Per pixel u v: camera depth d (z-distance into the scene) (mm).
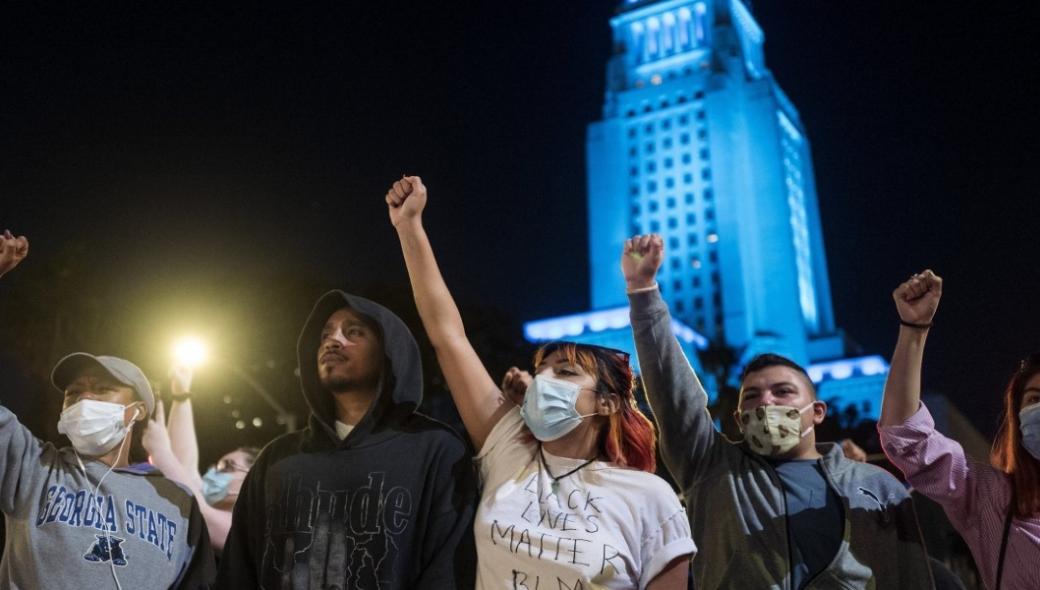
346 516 4371
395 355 4805
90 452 4906
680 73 112250
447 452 4621
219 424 22734
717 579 4828
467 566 4328
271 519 4473
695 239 103375
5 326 24891
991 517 4707
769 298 102688
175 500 5062
